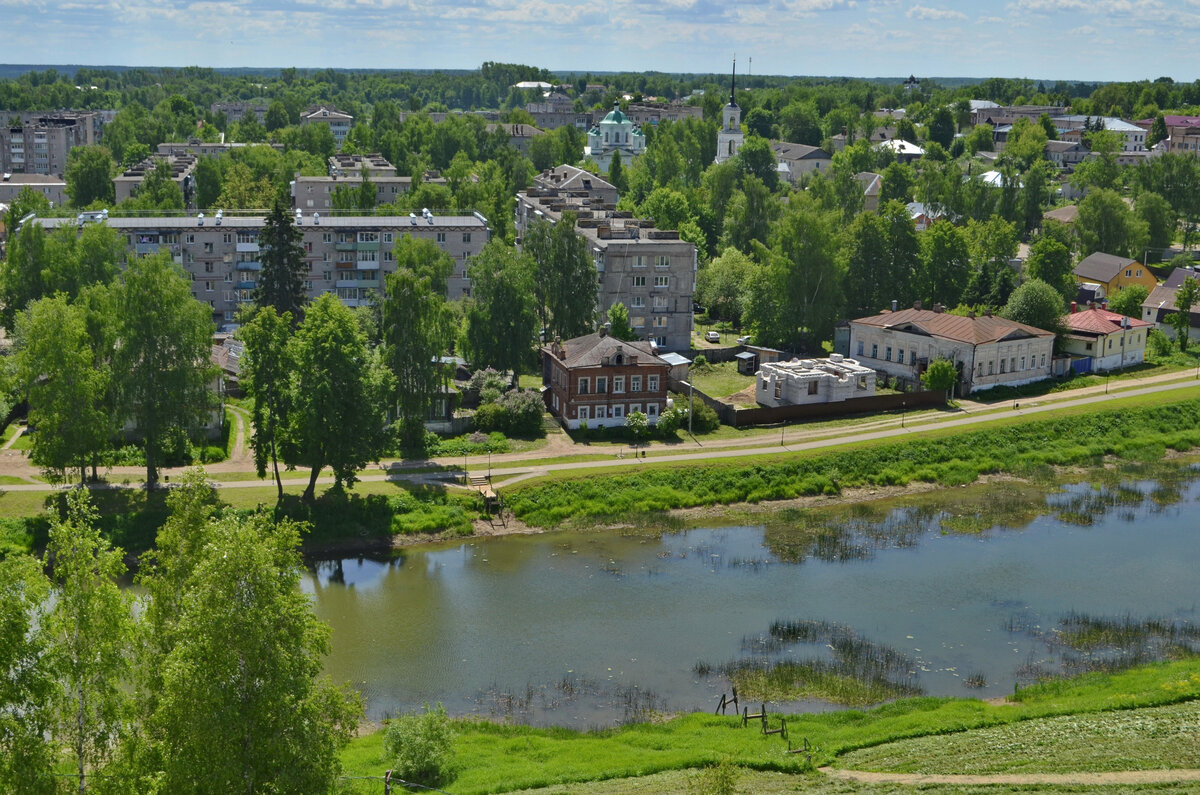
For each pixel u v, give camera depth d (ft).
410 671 228.84
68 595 146.92
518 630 249.55
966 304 545.85
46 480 311.88
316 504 310.04
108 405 313.94
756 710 212.43
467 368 432.66
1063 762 180.14
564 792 172.65
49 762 140.36
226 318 538.88
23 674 141.49
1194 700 207.00
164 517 297.12
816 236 493.36
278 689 136.15
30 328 290.76
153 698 150.41
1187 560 296.30
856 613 259.39
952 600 267.59
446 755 183.11
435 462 349.61
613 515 327.67
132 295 307.37
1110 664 231.30
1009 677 225.76
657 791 170.50
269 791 136.05
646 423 379.76
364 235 542.57
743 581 279.90
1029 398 439.22
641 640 244.22
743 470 352.90
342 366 304.91
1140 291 587.27
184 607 150.10
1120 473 376.48
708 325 571.28
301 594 151.12
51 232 494.18
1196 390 448.65
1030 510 338.95
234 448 354.33
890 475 361.92
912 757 185.16
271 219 460.96
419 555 297.94
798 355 500.33
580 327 469.57
